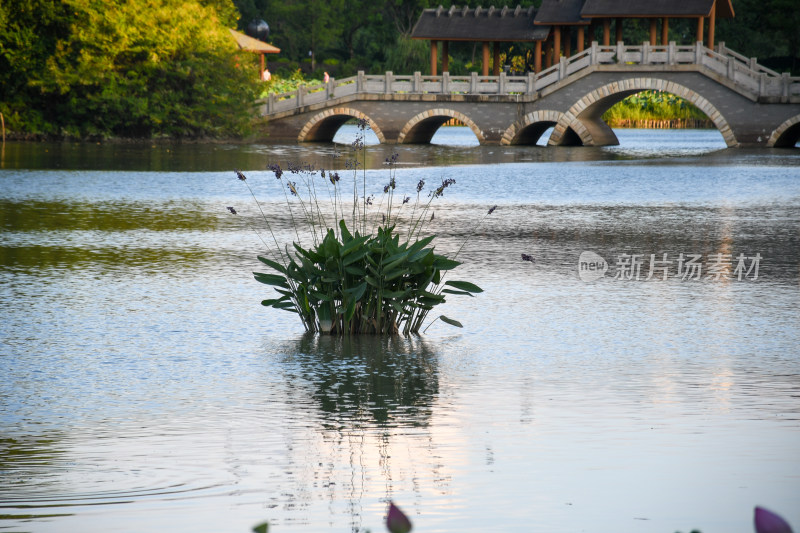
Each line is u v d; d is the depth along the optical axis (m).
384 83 88.81
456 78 87.44
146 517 8.38
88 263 23.73
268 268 23.16
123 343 15.73
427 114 87.31
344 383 13.36
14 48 82.00
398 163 62.22
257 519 8.34
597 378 13.59
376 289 16.55
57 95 85.69
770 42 143.88
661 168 57.03
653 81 80.25
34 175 50.72
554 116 84.00
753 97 76.81
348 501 8.79
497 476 9.48
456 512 8.47
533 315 18.14
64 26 84.25
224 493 9.05
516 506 8.62
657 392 12.80
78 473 9.65
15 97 84.56
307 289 16.52
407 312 16.50
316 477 9.48
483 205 38.34
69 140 85.94
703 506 8.59
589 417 11.63
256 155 68.75
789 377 13.59
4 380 13.47
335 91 89.75
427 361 14.66
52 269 22.84
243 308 18.58
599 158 66.88
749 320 17.59
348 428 11.23
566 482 9.29
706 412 11.83
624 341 15.98
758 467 9.71
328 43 160.12
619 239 28.31
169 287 20.66
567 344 15.80
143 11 83.88
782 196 41.44
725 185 46.50
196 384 13.31
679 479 9.34
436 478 9.42
